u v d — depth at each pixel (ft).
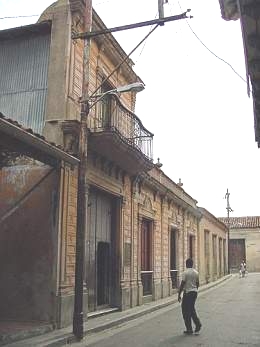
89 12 43.91
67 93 48.08
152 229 75.97
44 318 43.21
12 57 50.96
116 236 60.49
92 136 49.44
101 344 37.88
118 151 53.36
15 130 32.83
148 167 63.05
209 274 131.64
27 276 44.50
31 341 36.40
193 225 112.37
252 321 50.75
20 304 44.14
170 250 89.10
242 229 205.05
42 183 45.60
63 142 46.75
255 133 35.83
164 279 80.89
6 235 45.70
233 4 25.89
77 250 40.96
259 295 87.81
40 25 49.83
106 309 56.18
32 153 39.58
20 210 45.78
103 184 55.21
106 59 58.59
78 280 40.45
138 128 58.85
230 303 72.38
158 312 61.93
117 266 59.82
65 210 45.65
